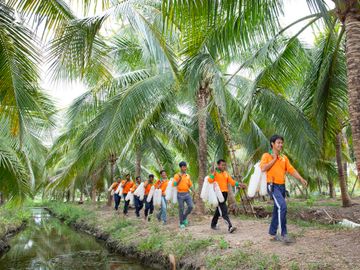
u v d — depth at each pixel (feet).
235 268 19.30
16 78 22.89
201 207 40.81
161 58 26.50
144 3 28.40
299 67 31.76
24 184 33.24
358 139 19.99
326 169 55.98
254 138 48.39
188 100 44.14
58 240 46.09
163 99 41.16
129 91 36.68
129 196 48.88
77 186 103.81
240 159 61.36
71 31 22.75
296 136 33.68
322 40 32.40
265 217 37.73
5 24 21.76
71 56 23.43
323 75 28.43
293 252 19.02
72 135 53.62
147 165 93.45
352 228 24.40
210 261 21.21
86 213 64.64
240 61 38.04
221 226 31.24
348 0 20.62
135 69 48.37
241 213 40.16
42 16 23.13
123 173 92.63
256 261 18.76
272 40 26.99
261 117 41.73
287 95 42.57
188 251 24.90
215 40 24.95
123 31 40.98
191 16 18.24
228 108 40.75
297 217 36.04
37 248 40.19
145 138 52.70
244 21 22.76
